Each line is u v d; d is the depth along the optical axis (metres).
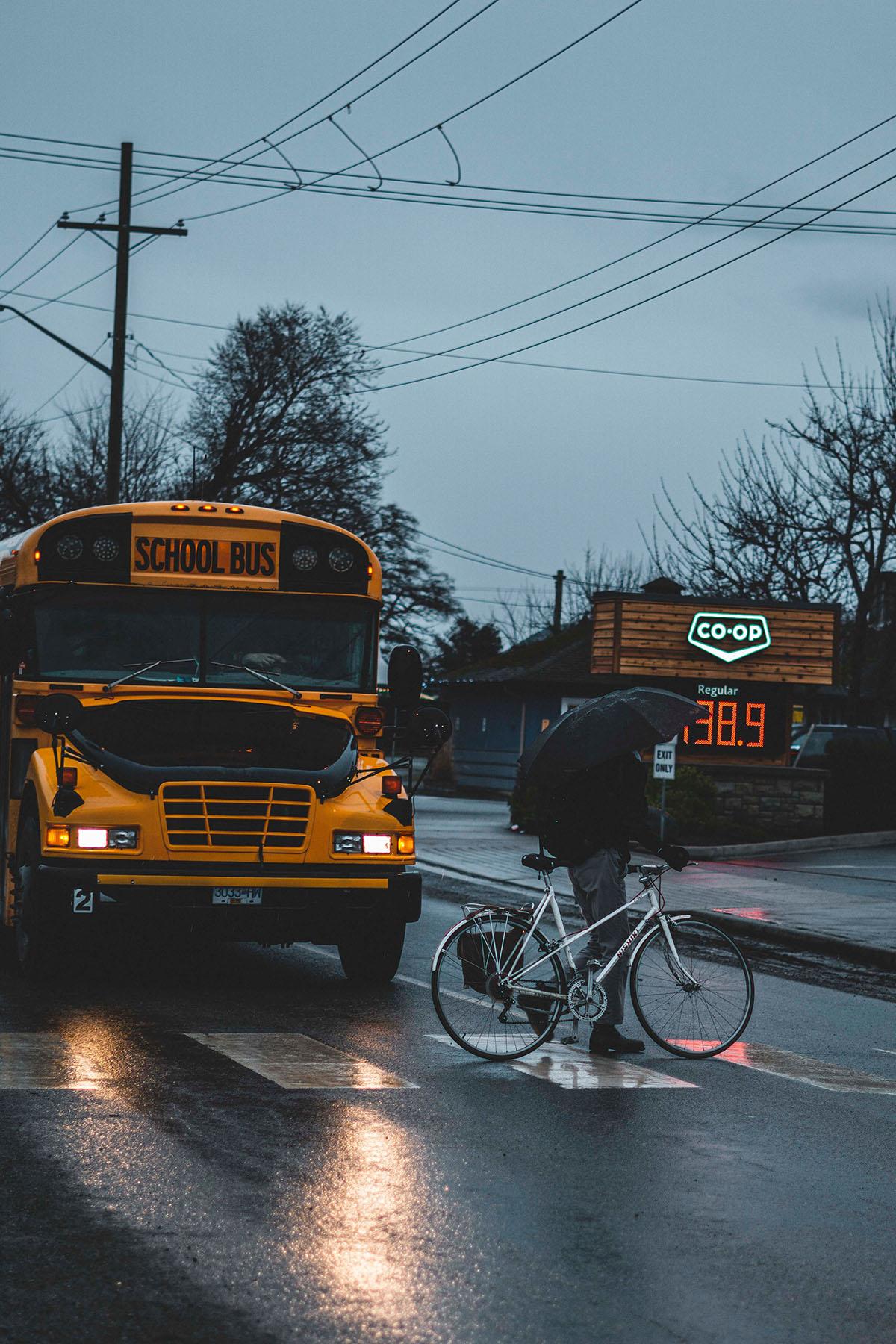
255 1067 11.75
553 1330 6.59
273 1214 8.04
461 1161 9.23
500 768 63.38
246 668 16.91
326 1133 9.76
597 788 12.85
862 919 24.17
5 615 16.17
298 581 17.22
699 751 41.19
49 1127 9.67
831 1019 15.99
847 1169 9.44
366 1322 6.62
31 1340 6.36
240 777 15.15
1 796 17.83
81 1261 7.28
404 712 17.75
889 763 41.53
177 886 14.93
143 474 71.38
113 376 43.44
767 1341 6.54
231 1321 6.60
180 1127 9.77
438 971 12.49
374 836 15.51
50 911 14.79
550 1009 12.73
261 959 18.42
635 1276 7.30
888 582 55.97
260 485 70.94
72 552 16.72
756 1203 8.61
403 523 74.81
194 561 17.00
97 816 14.91
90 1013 13.91
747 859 34.69
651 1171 9.20
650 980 13.05
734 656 41.28
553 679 59.84
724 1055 13.30
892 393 54.69
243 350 71.00
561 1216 8.20
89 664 16.64
